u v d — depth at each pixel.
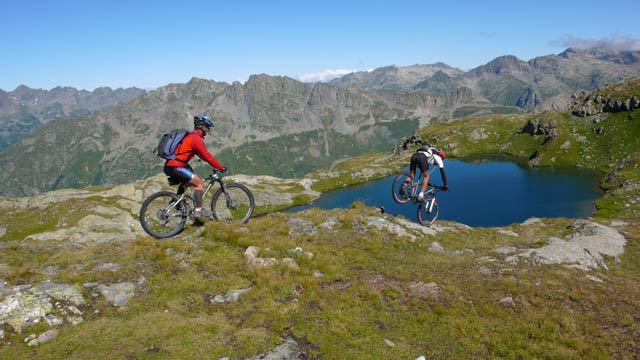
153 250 15.12
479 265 18.94
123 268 14.23
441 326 12.66
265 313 12.34
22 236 90.44
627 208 110.62
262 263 15.50
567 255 21.34
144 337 10.58
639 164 147.88
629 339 12.09
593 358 11.12
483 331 12.40
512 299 14.45
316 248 18.31
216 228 17.39
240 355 10.26
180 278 13.87
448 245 23.42
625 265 25.62
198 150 14.55
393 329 12.44
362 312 13.10
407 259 19.08
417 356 11.23
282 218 21.81
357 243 20.19
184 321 11.39
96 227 85.00
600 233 31.78
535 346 11.59
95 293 12.68
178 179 15.04
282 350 10.72
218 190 17.72
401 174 20.38
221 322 11.61
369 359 10.73
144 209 15.76
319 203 181.25
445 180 20.48
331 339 11.36
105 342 10.34
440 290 15.05
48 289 12.31
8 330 10.57
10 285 12.84
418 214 24.23
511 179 186.25
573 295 14.88
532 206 138.25
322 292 14.02
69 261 15.02
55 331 10.73
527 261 20.36
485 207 142.75
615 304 14.63
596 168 186.12
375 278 16.03
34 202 115.25
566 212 125.62
